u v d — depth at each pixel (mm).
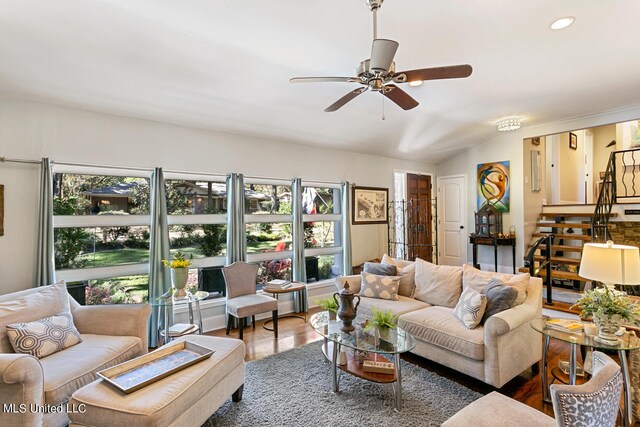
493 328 2477
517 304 2891
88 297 3502
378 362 2596
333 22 2309
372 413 2342
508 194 5824
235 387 2441
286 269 5000
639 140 6254
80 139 3320
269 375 2898
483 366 2553
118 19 2203
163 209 3721
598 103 4113
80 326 2758
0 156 2957
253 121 4066
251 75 3047
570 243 5777
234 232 4203
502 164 5898
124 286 3711
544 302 4383
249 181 4602
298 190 4840
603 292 2236
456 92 3719
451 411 2361
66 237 3410
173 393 1868
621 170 6438
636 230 5262
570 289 5137
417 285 3850
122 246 3713
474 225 6391
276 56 2746
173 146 3873
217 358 2299
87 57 2600
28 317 2438
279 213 4918
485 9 2217
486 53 2809
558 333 2359
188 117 3768
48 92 3012
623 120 4387
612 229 5453
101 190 3625
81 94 3096
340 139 5020
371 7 2025
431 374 2904
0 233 2955
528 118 4773
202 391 2064
